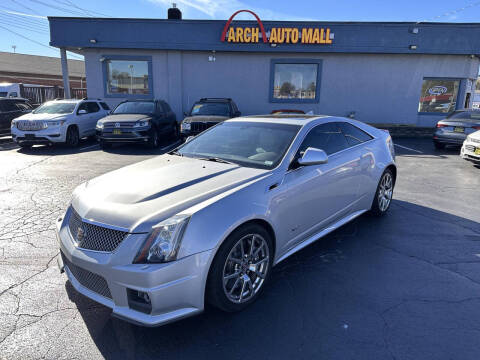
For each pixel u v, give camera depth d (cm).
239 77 1553
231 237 273
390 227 483
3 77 3759
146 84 1579
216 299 271
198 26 1458
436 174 825
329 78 1541
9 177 746
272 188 316
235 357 243
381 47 1452
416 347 251
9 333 262
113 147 1186
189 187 296
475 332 267
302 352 247
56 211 532
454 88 1555
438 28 1434
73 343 254
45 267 362
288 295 318
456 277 350
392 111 1566
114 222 258
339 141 435
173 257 245
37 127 1096
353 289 328
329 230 407
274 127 406
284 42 1454
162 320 243
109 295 256
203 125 1020
